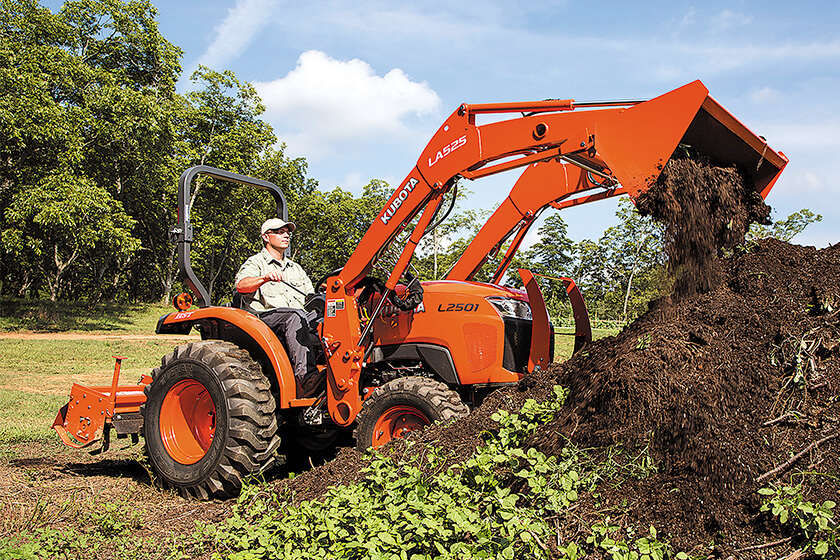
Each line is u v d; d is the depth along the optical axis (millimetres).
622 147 3557
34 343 15852
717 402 2758
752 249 3637
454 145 4203
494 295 4688
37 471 4789
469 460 2998
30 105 18328
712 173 3645
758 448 2623
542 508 2680
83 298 38562
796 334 3000
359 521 2857
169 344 17484
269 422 4199
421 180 4336
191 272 4887
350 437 5316
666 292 3486
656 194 3447
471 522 2615
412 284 4578
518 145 3973
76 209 18750
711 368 2883
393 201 4422
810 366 2881
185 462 4332
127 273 36094
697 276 3434
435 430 3738
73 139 19500
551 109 3965
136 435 5043
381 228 4441
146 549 3205
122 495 4246
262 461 4172
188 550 3207
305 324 4590
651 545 2354
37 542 3004
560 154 3824
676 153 3709
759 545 2334
